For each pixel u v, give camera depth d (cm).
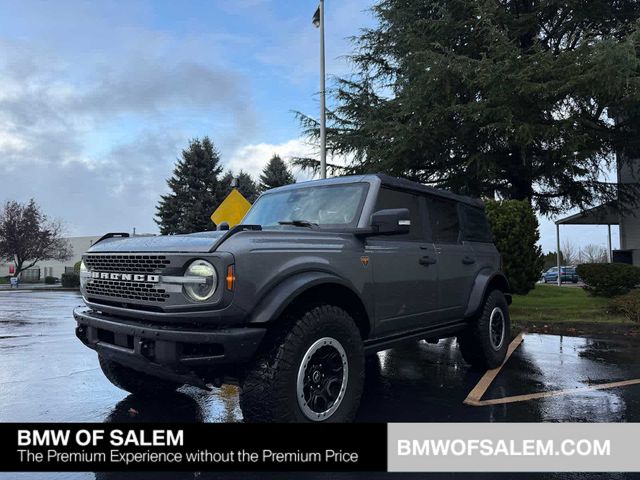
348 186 482
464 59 1357
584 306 1225
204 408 472
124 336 372
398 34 1652
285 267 367
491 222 1257
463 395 518
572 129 1323
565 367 654
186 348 344
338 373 384
